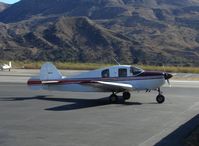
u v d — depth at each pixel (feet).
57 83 82.74
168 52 484.74
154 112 64.75
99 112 64.44
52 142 42.34
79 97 86.48
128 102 78.23
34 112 64.08
